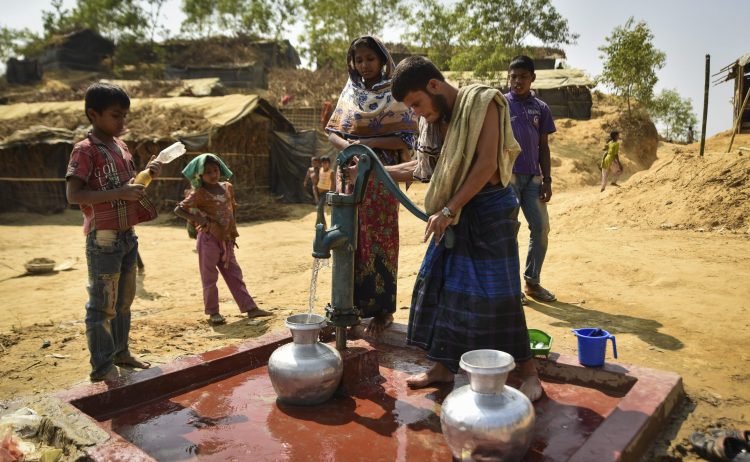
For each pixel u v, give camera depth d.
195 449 2.32
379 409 2.71
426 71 2.54
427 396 2.86
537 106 4.52
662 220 7.80
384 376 3.14
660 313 4.11
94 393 2.57
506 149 2.52
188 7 50.53
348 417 2.62
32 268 7.86
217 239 4.87
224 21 51.75
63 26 51.84
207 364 2.99
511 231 2.60
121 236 3.31
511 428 1.99
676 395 2.64
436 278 2.73
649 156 27.73
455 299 2.59
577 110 28.59
